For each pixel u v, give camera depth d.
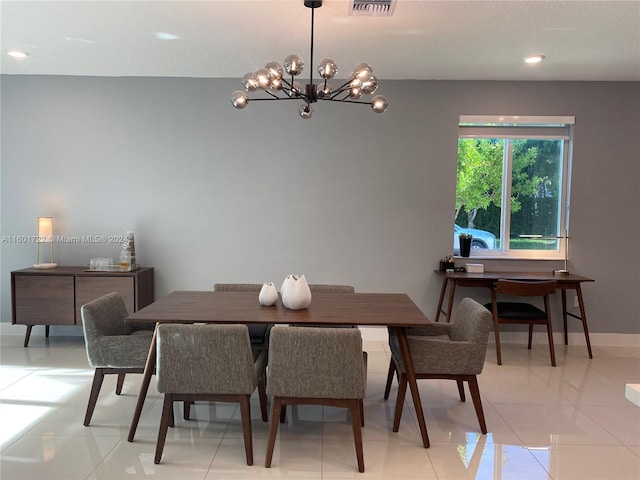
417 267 4.69
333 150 4.63
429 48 3.66
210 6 2.95
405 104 4.59
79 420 2.93
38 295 4.30
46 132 4.62
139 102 4.61
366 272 4.70
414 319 2.63
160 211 4.68
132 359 2.74
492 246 4.83
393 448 2.65
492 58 3.89
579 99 4.57
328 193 4.66
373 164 4.64
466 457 2.56
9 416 2.98
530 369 3.98
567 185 4.70
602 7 2.89
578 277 4.34
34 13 3.08
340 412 3.14
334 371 2.35
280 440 2.73
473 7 2.91
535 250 4.81
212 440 2.72
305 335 2.33
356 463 2.49
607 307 4.68
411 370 2.68
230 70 4.34
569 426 2.94
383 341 4.75
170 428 2.86
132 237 4.51
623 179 4.61
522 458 2.55
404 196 4.65
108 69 4.35
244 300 3.15
